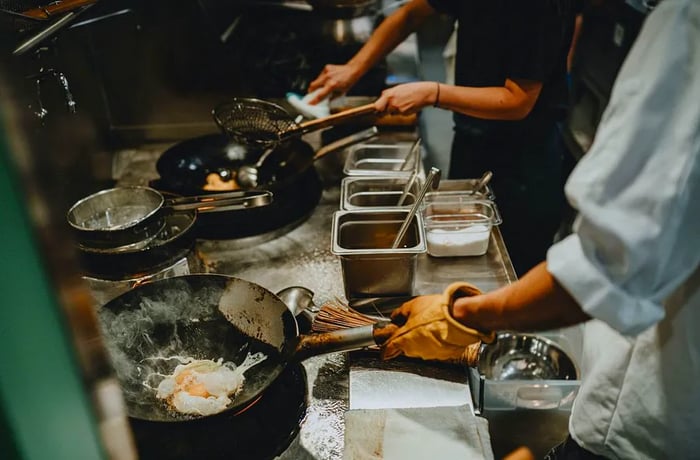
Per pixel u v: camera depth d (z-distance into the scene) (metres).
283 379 1.36
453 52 4.28
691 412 1.02
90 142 2.16
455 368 1.38
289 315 1.36
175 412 1.25
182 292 1.46
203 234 1.91
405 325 1.16
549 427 1.51
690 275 0.95
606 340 1.15
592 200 0.82
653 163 0.80
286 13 3.10
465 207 1.89
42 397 0.58
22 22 1.29
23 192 0.49
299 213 2.00
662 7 0.80
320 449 1.21
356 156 2.26
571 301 0.90
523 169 2.37
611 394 1.13
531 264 2.65
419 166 2.12
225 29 2.65
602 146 0.83
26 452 0.61
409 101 1.97
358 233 1.69
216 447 1.21
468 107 2.00
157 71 2.38
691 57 0.77
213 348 1.40
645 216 0.81
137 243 1.58
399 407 1.28
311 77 2.75
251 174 2.02
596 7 3.20
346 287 1.60
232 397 1.29
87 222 1.68
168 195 1.80
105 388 0.62
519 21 1.88
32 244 0.51
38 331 0.55
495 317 1.01
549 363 1.72
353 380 1.35
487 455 1.15
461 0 2.15
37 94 1.56
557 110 2.26
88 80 2.22
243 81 2.46
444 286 1.69
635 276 0.84
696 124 0.77
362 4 2.73
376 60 2.40
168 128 2.52
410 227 1.67
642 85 0.79
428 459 1.14
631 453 1.13
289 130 1.88
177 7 2.24
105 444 0.64
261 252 1.83
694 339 0.97
